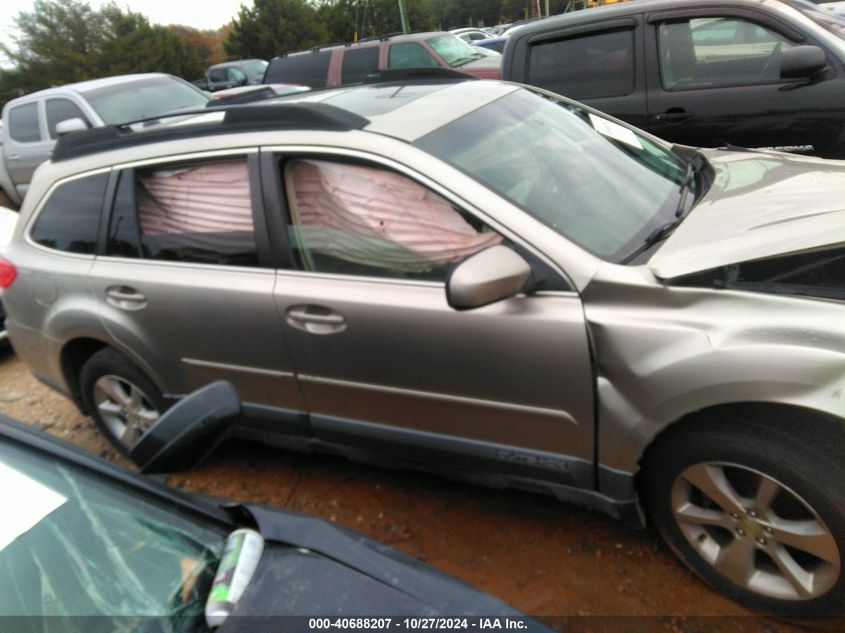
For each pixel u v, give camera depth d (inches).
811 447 75.7
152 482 68.0
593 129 122.2
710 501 87.4
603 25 198.5
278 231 104.8
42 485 64.6
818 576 80.5
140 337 119.7
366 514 116.6
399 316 94.8
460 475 104.3
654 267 84.9
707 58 187.3
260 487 128.7
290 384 110.1
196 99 356.5
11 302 135.9
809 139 177.5
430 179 93.5
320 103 110.1
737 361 75.9
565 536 105.0
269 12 1424.7
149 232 118.0
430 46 391.2
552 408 89.7
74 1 1286.9
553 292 86.6
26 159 338.6
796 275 78.0
